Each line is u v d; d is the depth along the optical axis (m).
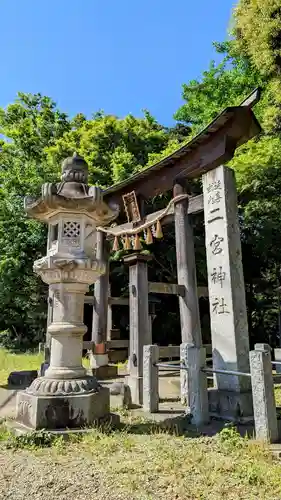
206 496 2.66
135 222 8.24
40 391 4.24
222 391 5.42
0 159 16.98
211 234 6.20
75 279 4.56
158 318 16.53
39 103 18.80
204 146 6.73
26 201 4.96
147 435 4.18
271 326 17.67
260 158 11.84
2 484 2.88
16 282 16.12
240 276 5.89
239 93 15.35
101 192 4.70
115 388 6.25
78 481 2.90
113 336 10.44
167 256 14.82
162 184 7.71
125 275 15.70
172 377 8.86
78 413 4.15
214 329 5.89
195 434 4.27
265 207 12.84
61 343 4.56
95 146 15.63
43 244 15.41
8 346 17.30
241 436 4.20
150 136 15.99
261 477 2.95
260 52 11.56
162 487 2.81
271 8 10.98
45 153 16.48
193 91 16.83
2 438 3.90
